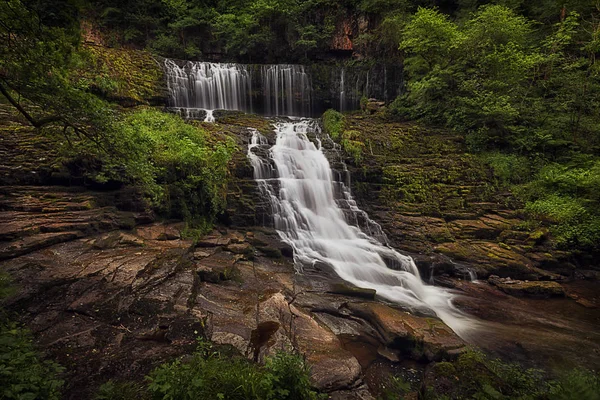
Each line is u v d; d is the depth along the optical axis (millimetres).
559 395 3830
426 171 15430
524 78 18078
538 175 15430
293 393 3777
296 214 12797
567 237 12383
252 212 11891
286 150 14828
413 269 11164
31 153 9547
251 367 4375
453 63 19219
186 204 10672
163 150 10711
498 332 7965
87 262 6809
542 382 5902
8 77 5199
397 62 23125
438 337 6836
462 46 18344
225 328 5820
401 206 14352
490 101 16625
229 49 24312
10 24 4684
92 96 5918
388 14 23234
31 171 9008
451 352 6387
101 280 6188
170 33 23297
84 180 9531
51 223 7770
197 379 3414
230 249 9773
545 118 17641
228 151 12727
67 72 5602
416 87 18656
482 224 13492
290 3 23938
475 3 23000
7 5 4402
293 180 13375
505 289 10359
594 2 19000
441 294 10133
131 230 9055
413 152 16672
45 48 4992
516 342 7480
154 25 22609
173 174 10469
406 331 6863
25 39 4906
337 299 8312
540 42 19688
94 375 4016
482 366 5750
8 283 5410
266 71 22125
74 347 4492
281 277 9055
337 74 23625
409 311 8562
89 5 5203
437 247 12219
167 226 9906
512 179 15555
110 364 4250
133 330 5129
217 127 15195
